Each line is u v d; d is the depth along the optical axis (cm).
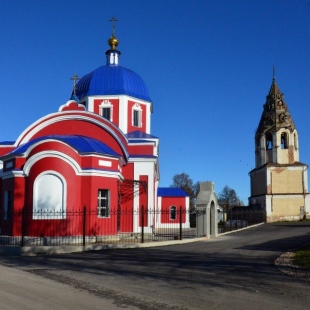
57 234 2044
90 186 2130
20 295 809
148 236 2527
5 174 2223
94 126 2628
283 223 4253
